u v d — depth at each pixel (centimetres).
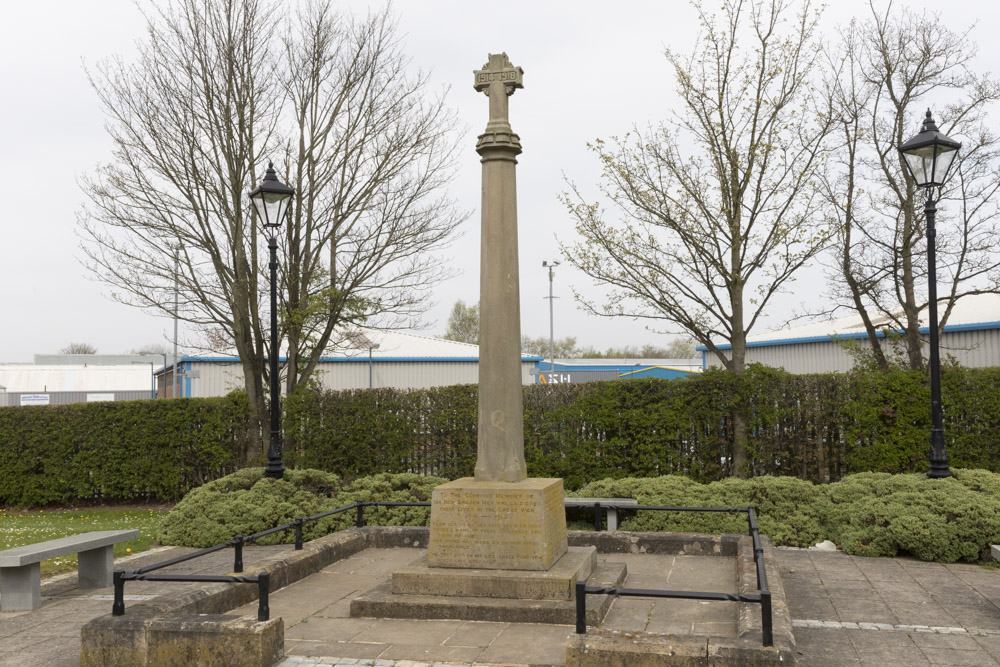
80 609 714
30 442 1694
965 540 888
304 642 565
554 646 549
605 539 904
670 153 1385
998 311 2119
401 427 1471
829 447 1288
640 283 1404
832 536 1007
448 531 679
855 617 657
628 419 1338
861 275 1488
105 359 7206
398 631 593
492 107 731
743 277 1375
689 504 1073
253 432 1597
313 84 1554
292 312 1525
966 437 1217
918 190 1432
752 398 1309
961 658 542
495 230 719
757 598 471
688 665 462
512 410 710
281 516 1093
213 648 499
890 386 1248
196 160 1505
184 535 1078
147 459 1655
